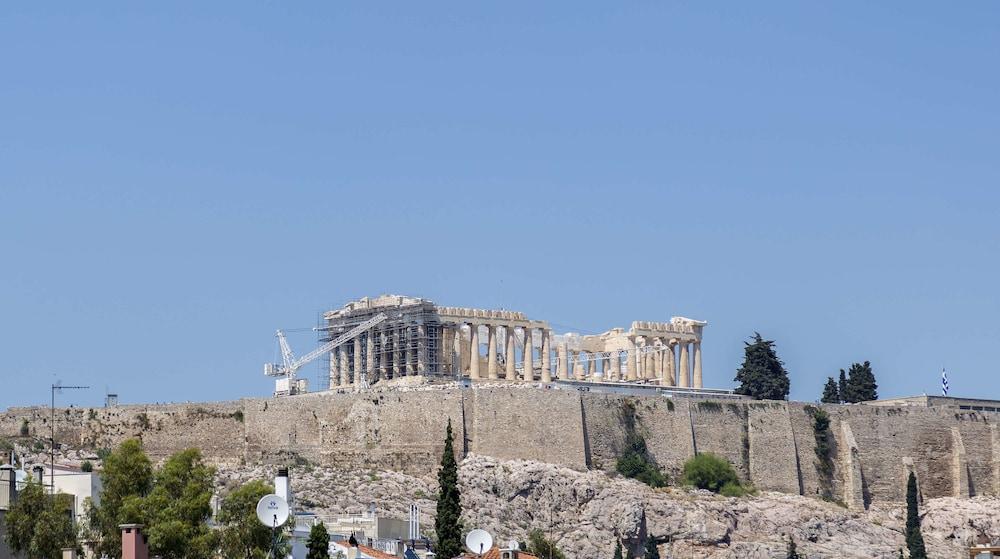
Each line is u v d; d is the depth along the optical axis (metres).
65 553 193.38
